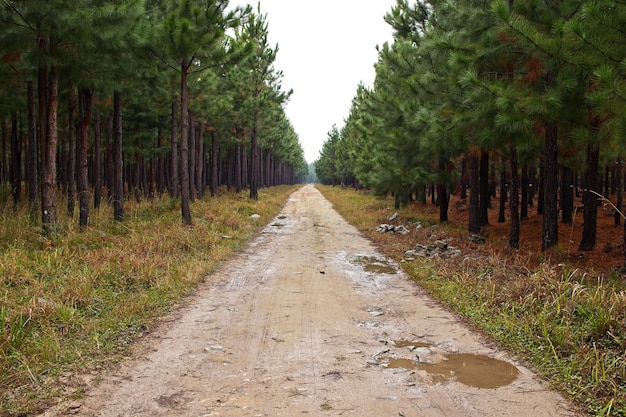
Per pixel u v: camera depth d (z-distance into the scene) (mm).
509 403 4148
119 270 8609
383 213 24578
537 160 17016
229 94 30109
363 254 13055
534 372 4875
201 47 14961
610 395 4195
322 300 7875
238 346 5605
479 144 11836
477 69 10531
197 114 26438
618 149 7273
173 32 14094
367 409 4008
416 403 4137
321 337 5973
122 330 6051
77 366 4836
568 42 8031
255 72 30891
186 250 11844
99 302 6980
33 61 10211
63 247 9680
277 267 10852
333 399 4195
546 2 10258
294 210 29422
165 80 16266
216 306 7426
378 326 6484
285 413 3916
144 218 17016
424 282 9180
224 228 16469
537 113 9203
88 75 12008
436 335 6109
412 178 18828
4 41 9609
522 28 8625
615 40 7379
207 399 4180
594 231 13297
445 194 20219
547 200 11656
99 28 9727
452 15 11742
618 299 5984
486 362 5168
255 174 32219
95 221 14586
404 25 19781
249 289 8625
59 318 6035
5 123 24562
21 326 5172
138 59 13867
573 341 5375
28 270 7949
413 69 16906
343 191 56906
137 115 22672
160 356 5242
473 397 4262
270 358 5219
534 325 6031
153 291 7883
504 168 19641
